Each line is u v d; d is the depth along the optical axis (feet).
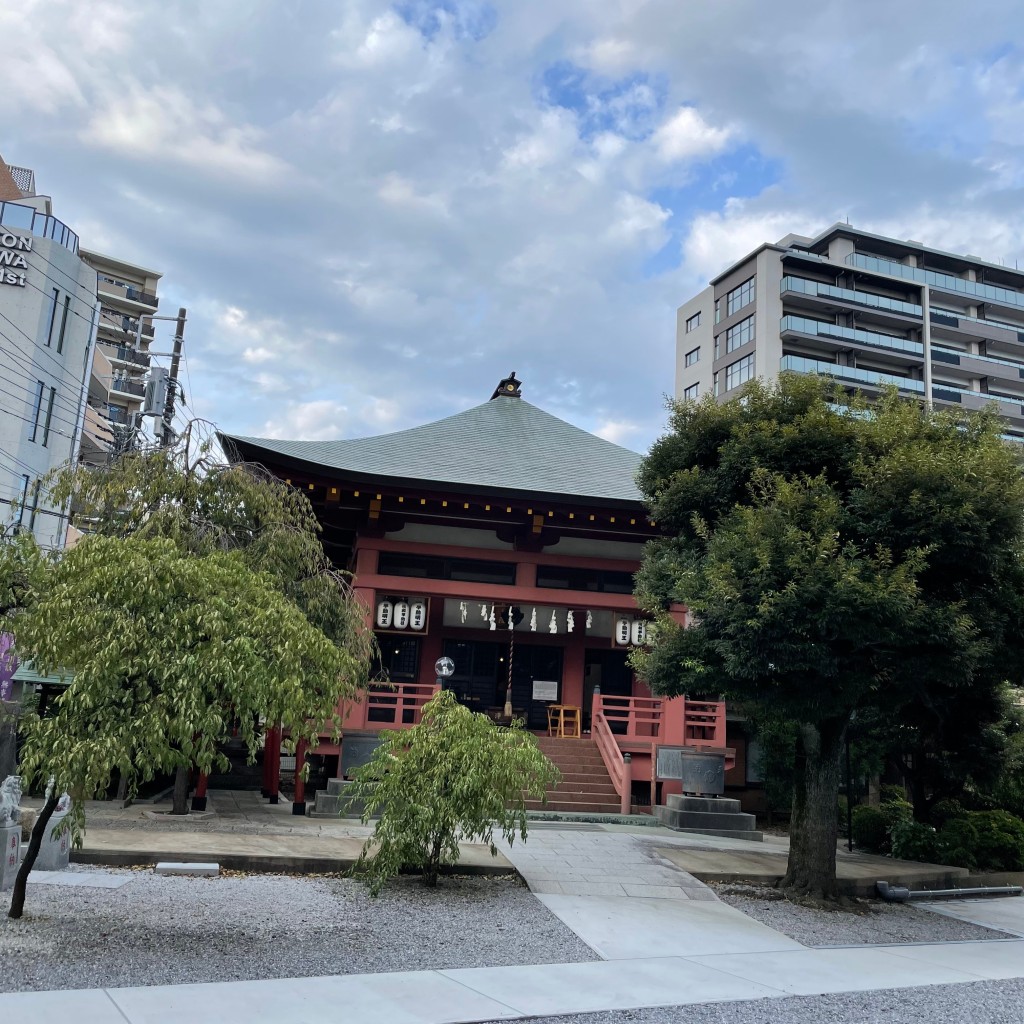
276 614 30.81
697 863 50.75
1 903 31.86
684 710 74.74
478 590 75.00
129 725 27.17
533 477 79.71
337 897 38.27
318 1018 23.25
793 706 44.01
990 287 247.29
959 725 63.82
